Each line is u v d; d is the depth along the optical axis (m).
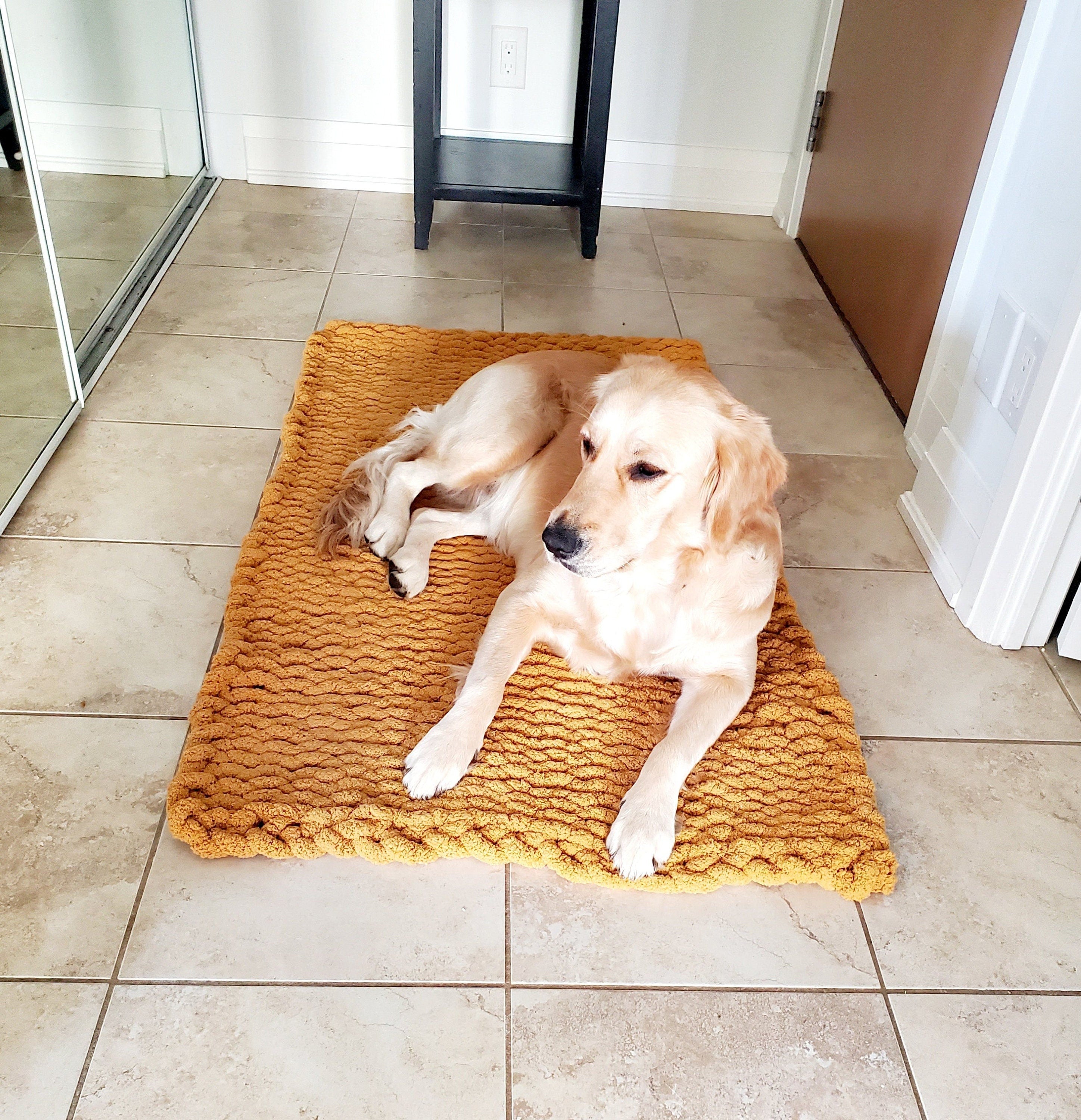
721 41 3.63
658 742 1.73
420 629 1.94
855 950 1.47
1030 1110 1.30
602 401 1.60
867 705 1.88
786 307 3.32
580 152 3.73
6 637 1.85
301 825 1.54
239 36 3.58
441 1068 1.29
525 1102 1.27
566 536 1.54
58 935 1.40
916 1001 1.42
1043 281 1.94
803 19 3.60
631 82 3.72
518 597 1.82
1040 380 1.82
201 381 2.66
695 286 3.40
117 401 2.54
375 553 2.11
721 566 1.68
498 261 3.44
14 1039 1.28
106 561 2.05
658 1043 1.34
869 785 1.68
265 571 2.02
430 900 1.49
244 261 3.28
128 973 1.36
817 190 3.60
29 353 2.28
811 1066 1.33
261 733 1.68
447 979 1.39
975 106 2.40
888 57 3.00
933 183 2.63
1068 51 1.95
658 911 1.51
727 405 1.59
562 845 1.55
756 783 1.67
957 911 1.54
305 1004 1.35
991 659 2.01
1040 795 1.73
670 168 3.90
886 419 2.77
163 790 1.61
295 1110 1.24
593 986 1.40
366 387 2.66
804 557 2.24
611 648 1.79
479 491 2.22
